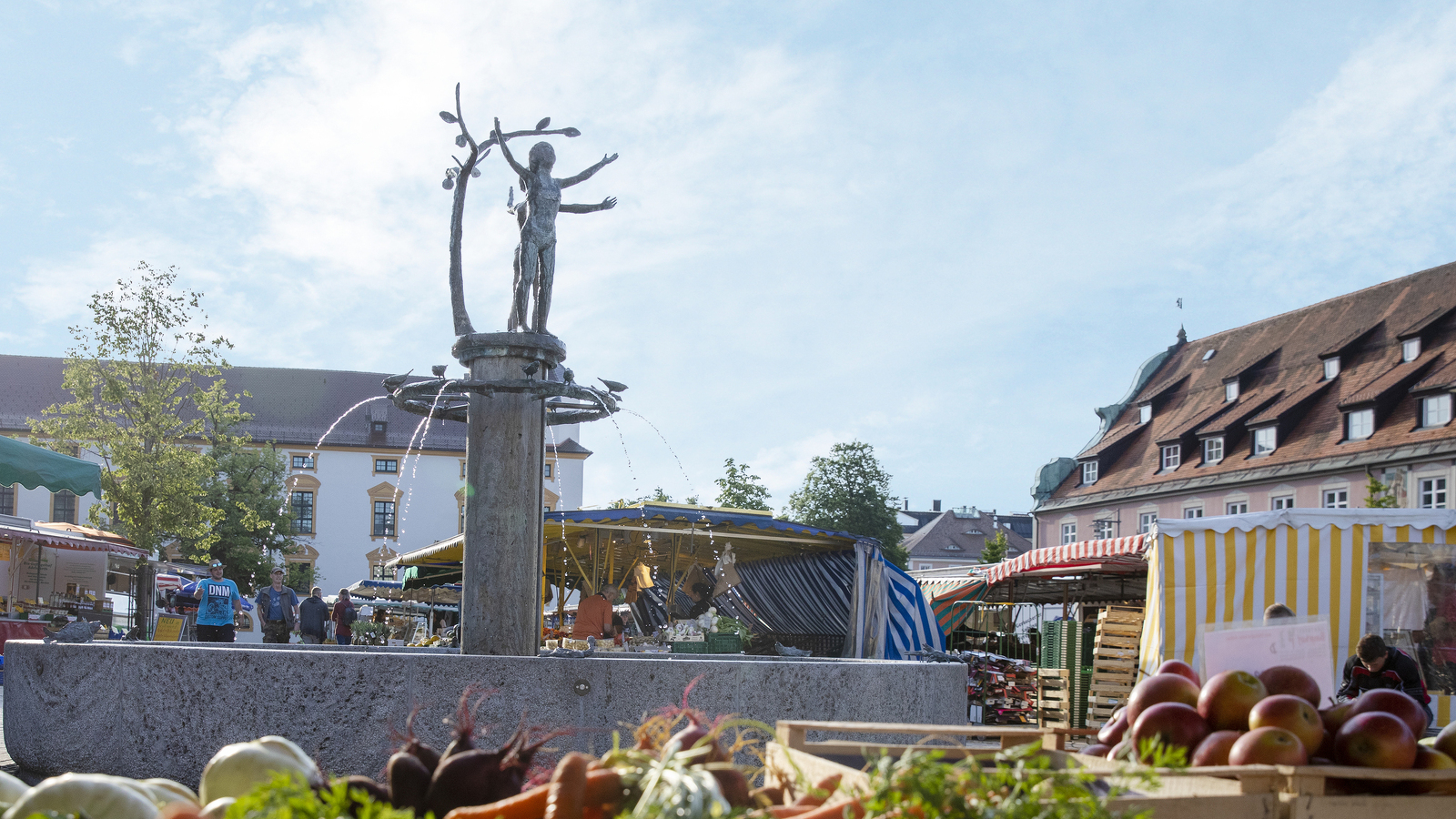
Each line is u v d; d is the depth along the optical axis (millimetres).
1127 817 1859
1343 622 10438
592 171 8602
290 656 5859
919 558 112750
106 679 6109
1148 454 55812
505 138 8344
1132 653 11516
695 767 1641
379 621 28922
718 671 6094
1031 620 21125
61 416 39250
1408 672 7539
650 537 15234
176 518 38406
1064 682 11766
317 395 68812
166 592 36625
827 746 2557
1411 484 41000
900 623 15070
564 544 14859
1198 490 50250
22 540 25438
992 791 1803
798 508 61938
